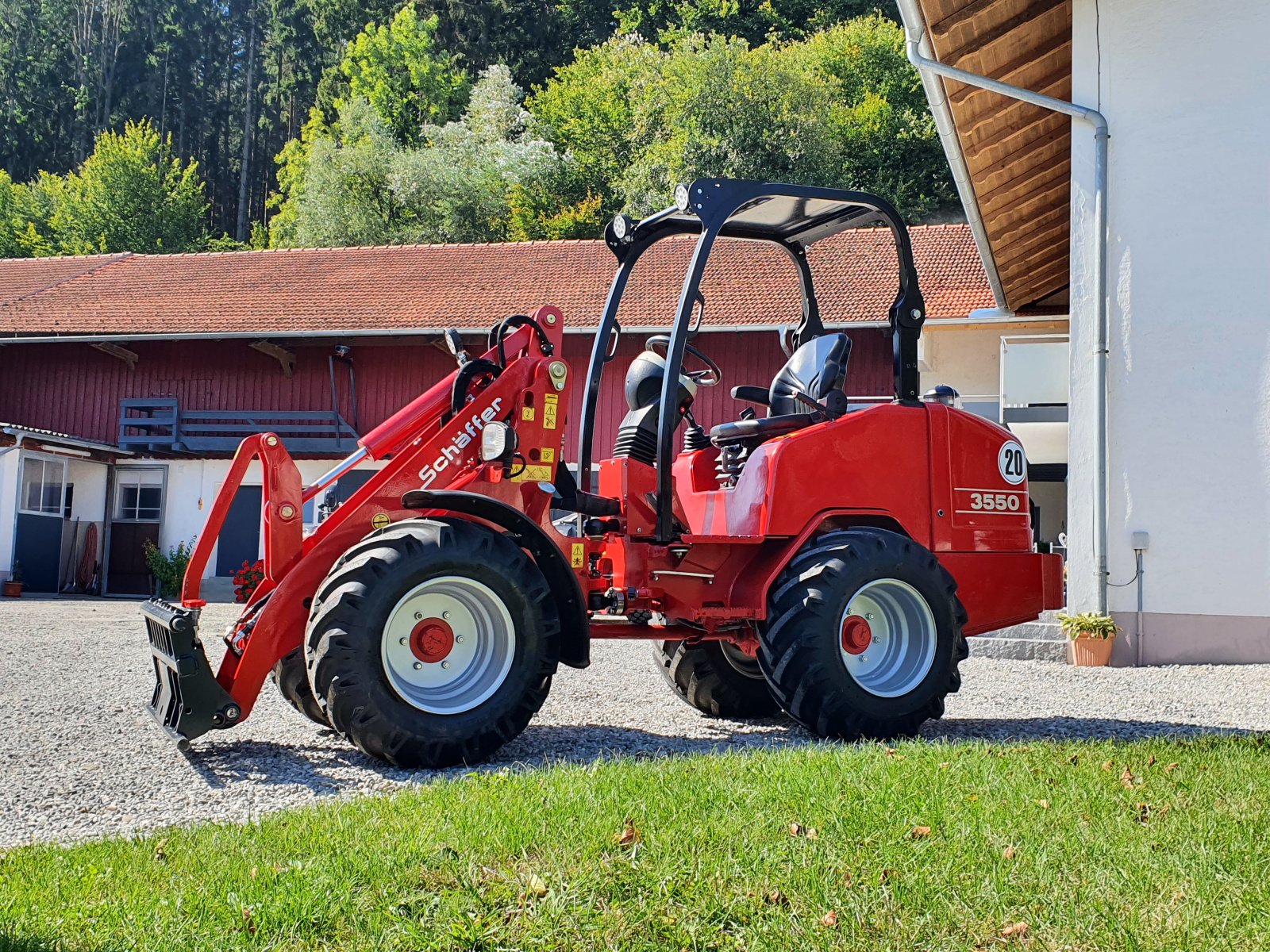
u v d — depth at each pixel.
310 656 4.70
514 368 5.49
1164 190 9.66
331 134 55.28
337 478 5.59
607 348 6.00
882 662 5.80
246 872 3.01
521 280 23.78
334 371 23.91
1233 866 3.09
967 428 6.22
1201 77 9.61
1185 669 8.89
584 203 42.34
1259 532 9.20
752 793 3.79
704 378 6.42
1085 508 9.73
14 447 20.70
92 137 66.12
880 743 5.16
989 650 9.80
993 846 3.24
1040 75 11.20
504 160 43.78
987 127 11.74
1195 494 9.38
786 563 5.62
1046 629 9.78
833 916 2.71
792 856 3.11
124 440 23.31
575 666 5.21
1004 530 6.27
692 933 2.63
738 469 6.12
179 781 4.55
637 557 5.61
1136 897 2.84
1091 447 9.73
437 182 43.56
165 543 23.41
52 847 3.36
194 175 57.16
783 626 5.49
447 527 4.88
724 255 23.78
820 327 6.62
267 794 4.34
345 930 2.65
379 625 4.68
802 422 5.98
